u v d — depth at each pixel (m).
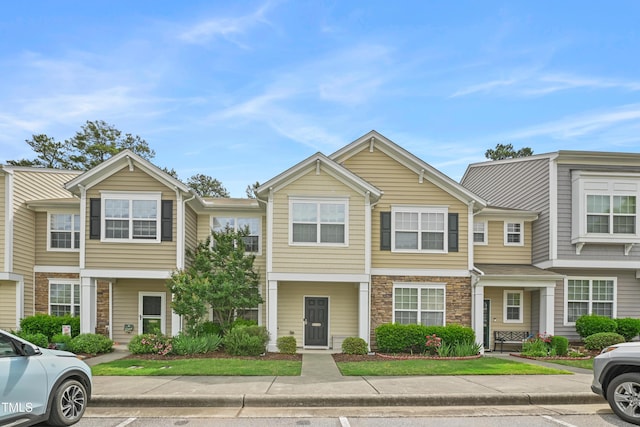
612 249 18.98
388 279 17.70
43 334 16.81
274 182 16.78
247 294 17.31
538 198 20.08
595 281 19.59
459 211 18.11
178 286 15.85
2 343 6.93
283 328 18.44
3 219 17.97
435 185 18.22
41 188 20.02
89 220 17.09
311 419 7.92
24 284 18.81
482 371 11.89
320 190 17.06
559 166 19.34
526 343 16.64
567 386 10.07
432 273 17.75
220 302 16.42
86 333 16.39
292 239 16.84
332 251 16.86
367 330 16.77
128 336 18.73
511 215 20.03
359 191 17.09
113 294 18.89
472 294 17.64
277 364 13.06
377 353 16.22
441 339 16.14
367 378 10.97
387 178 18.23
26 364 6.87
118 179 17.28
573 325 19.30
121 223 17.16
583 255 18.91
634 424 7.67
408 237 17.98
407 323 17.55
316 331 18.47
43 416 7.04
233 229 19.33
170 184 17.20
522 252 20.36
